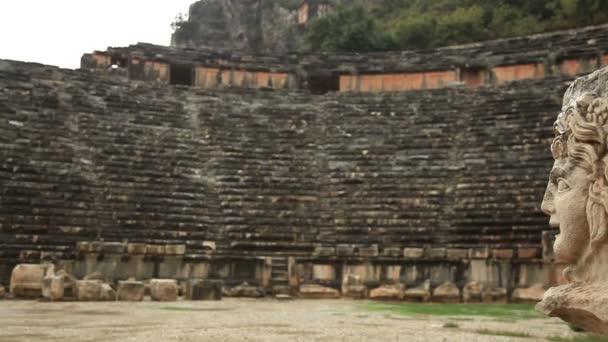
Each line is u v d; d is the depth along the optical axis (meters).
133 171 27.67
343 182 28.88
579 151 5.61
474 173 27.95
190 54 42.06
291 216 26.61
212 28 87.06
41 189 24.91
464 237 23.94
